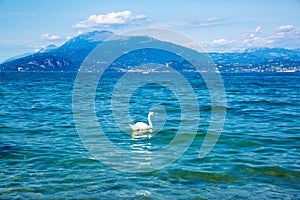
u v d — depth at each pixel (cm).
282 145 1750
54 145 1784
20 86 7375
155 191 1157
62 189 1173
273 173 1323
